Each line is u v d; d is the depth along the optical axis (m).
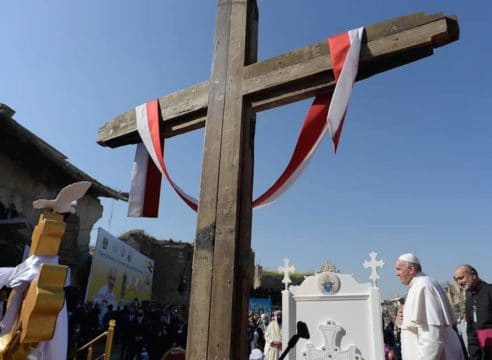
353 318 6.50
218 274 2.77
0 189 13.97
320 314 6.67
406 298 3.86
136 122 3.99
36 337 2.80
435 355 3.44
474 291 4.44
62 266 2.98
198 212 3.01
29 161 14.98
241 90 3.21
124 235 27.47
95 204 20.16
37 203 3.32
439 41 2.69
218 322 2.65
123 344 12.84
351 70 2.83
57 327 3.12
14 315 3.08
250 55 3.41
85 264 18.03
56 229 3.27
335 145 2.68
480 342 4.21
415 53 2.78
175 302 28.16
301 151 3.27
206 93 3.54
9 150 14.09
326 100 3.15
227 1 3.62
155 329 12.45
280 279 29.92
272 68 3.16
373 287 6.52
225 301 2.67
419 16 2.75
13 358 2.84
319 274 6.86
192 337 2.71
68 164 15.41
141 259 22.33
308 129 3.21
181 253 29.12
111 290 17.86
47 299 2.83
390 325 13.80
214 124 3.22
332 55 2.93
